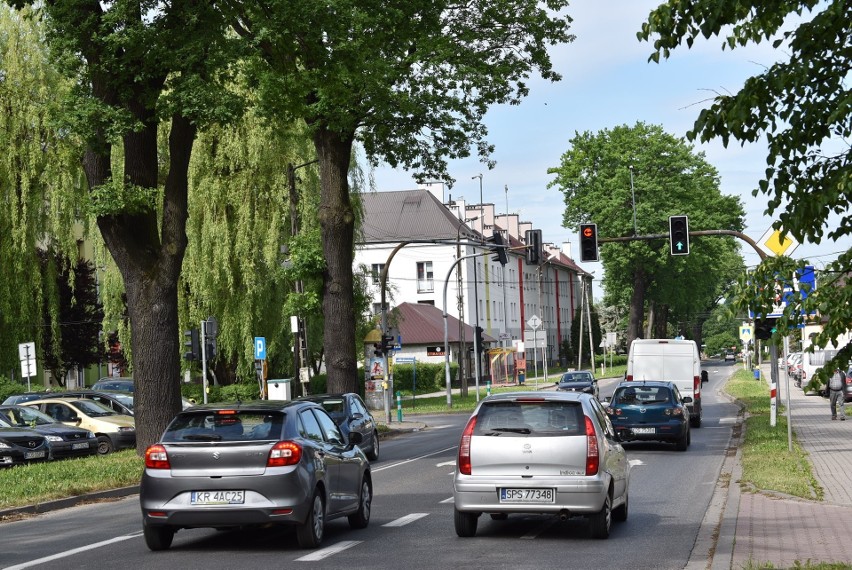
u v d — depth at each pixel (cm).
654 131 7975
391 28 2816
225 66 2275
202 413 1245
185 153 2477
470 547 1201
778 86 631
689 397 3459
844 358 668
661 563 1064
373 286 6309
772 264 686
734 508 1455
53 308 4322
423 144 3228
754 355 10225
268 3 2288
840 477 1836
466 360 9188
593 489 1234
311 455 1238
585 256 3266
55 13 2236
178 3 2230
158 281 2452
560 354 11988
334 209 3312
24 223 4119
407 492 1844
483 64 3073
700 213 7812
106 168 2420
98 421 3161
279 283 4434
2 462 2577
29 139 4147
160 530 1220
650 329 9694
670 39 659
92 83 2331
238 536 1360
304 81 2439
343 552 1179
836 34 634
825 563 946
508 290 11056
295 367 4450
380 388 5650
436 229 9519
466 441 1274
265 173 4322
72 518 1639
